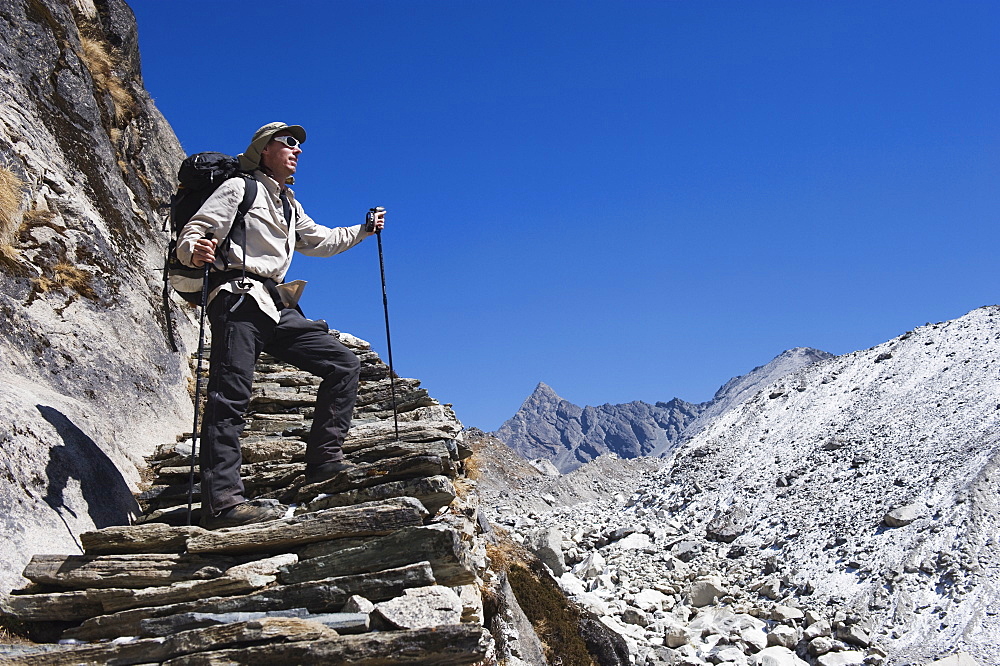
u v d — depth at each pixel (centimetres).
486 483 2595
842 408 2503
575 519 2370
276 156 552
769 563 1834
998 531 1692
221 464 493
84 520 519
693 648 1438
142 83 1244
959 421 2156
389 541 442
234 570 436
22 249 702
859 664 1395
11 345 608
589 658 1216
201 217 502
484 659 390
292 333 544
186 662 378
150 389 761
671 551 2014
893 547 1741
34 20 891
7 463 489
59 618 429
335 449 554
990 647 1395
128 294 817
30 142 792
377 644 377
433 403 824
